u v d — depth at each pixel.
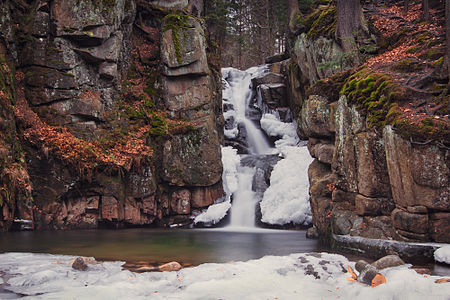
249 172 16.45
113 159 13.24
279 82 22.53
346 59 13.98
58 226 12.45
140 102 15.47
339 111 10.08
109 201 13.12
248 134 22.08
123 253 8.12
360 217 8.63
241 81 26.19
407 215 7.26
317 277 5.71
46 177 12.30
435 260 6.57
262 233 12.36
